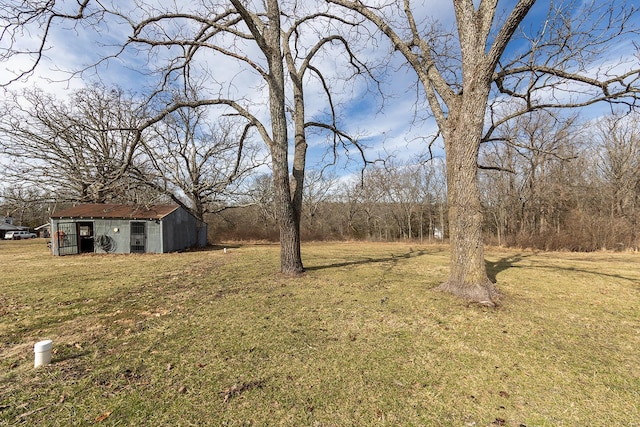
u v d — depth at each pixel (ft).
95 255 52.01
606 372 9.24
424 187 114.52
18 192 63.98
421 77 20.98
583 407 7.49
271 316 14.80
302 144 27.12
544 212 72.02
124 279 26.53
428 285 21.53
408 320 14.05
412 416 7.18
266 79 23.95
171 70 25.29
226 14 25.17
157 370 9.46
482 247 18.30
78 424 6.89
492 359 10.14
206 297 19.01
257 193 84.99
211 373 9.24
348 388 8.39
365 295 18.72
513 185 77.00
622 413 7.23
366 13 21.81
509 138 22.48
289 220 25.57
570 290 20.77
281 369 9.47
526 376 9.01
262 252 55.26
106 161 28.78
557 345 11.27
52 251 52.42
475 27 17.19
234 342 11.63
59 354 10.75
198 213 74.13
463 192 18.16
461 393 8.14
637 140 65.87
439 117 20.03
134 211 53.83
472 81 17.20
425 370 9.39
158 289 21.98
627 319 14.38
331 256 46.03
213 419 7.08
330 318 14.40
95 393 8.16
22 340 12.20
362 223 133.28
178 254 53.11
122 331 13.07
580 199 70.49
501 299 17.49
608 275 27.35
